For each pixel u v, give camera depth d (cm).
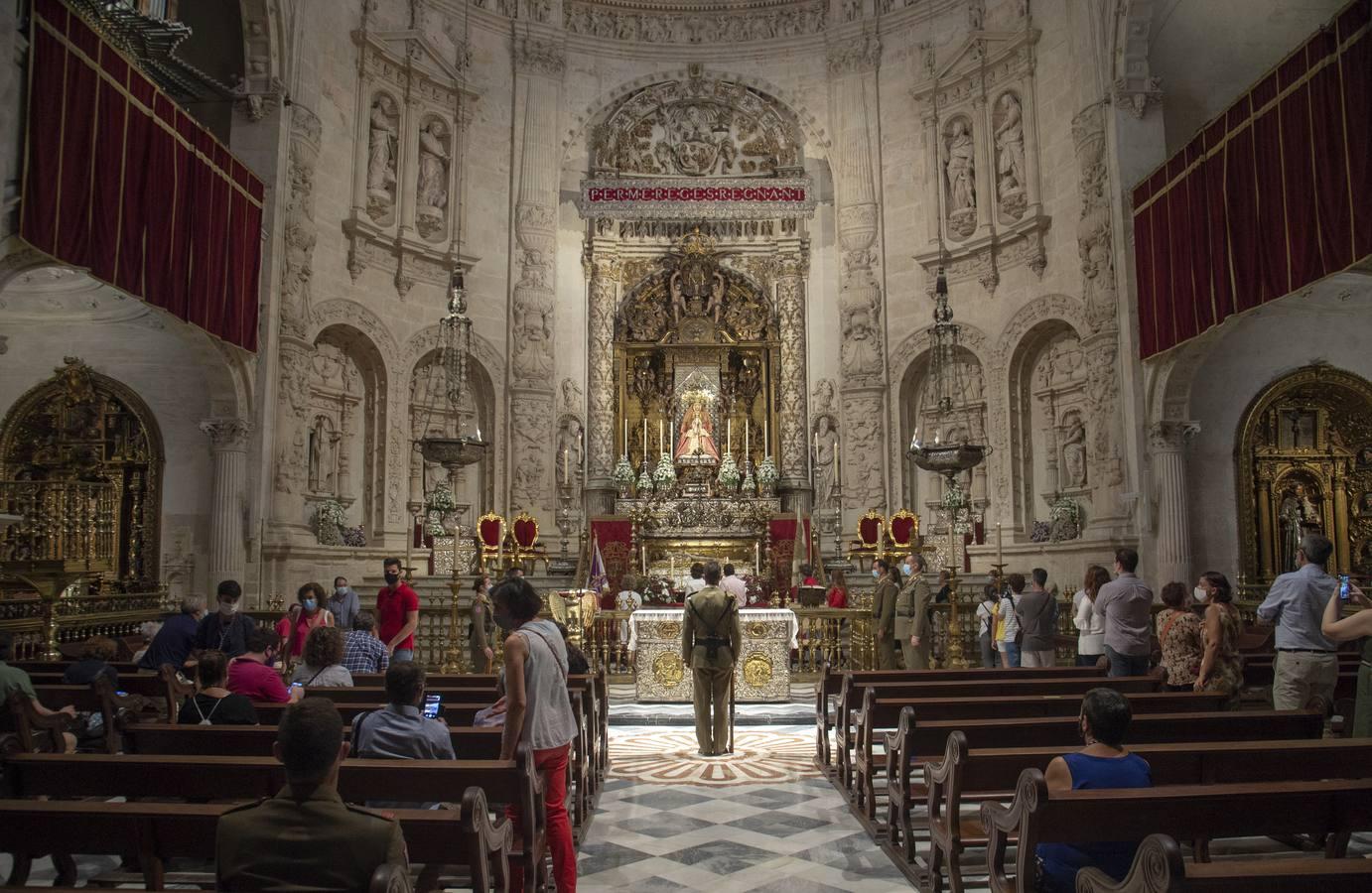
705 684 1056
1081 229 1866
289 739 334
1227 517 1795
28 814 417
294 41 1819
